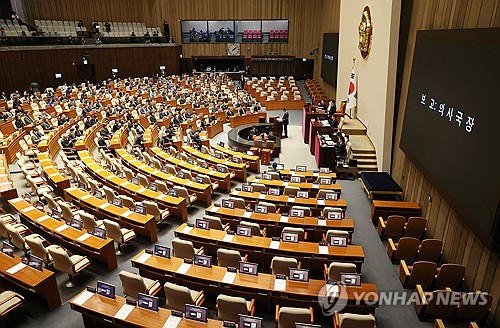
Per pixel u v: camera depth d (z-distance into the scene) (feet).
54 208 37.32
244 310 22.67
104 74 124.77
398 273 30.83
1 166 46.83
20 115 74.23
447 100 30.68
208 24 144.25
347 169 53.98
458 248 30.01
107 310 22.54
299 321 21.48
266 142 63.93
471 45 26.94
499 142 22.79
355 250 29.76
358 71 68.49
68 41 113.09
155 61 136.67
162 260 27.78
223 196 47.19
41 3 119.44
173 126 76.74
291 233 31.09
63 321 25.17
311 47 142.20
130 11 140.05
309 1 138.00
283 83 124.88
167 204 39.75
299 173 50.11
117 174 49.85
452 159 29.27
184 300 23.68
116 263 31.30
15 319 25.30
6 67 93.86
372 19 57.52
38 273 25.98
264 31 144.36
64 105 87.56
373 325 20.85
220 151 61.52
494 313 24.49
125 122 78.18
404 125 41.83
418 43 38.19
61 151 57.06
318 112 72.18
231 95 109.40
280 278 25.71
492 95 23.89
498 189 22.58
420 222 34.96
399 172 46.50
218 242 31.35
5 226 31.22
